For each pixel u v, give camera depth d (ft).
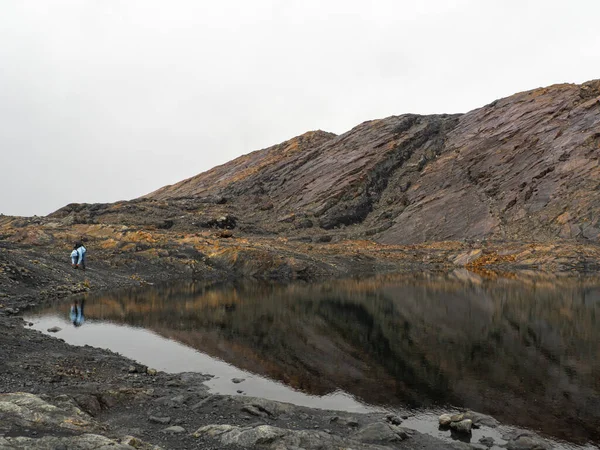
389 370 40.40
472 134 266.16
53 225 160.15
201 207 239.09
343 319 64.49
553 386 35.70
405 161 272.51
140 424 25.17
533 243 157.58
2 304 66.90
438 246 177.47
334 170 274.98
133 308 70.95
